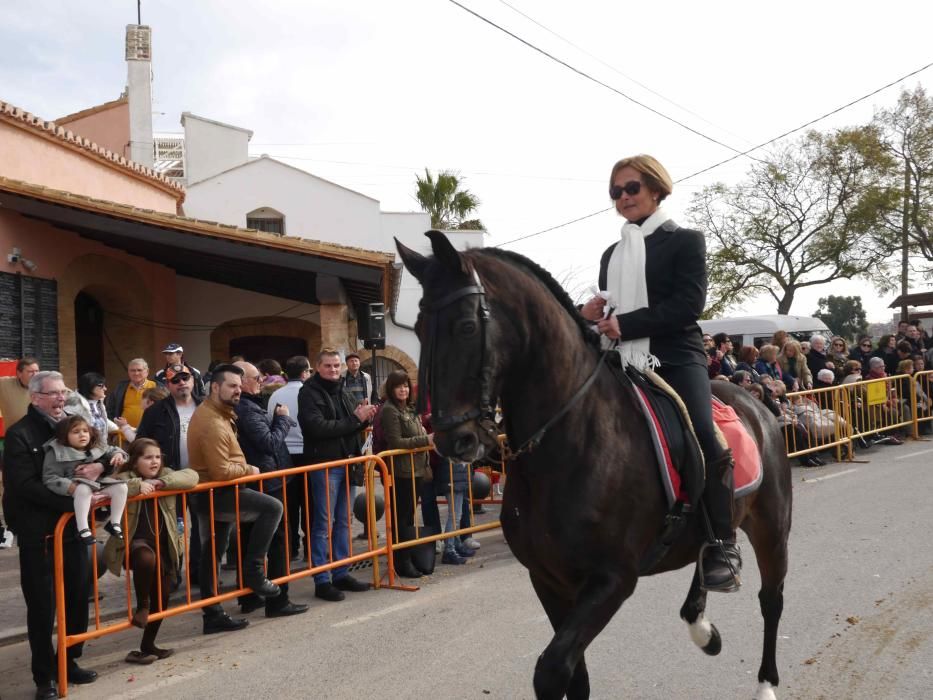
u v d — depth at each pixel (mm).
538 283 3227
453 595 6430
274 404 7695
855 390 12742
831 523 7980
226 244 13008
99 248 15039
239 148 24719
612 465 3139
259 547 5832
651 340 3607
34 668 4574
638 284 3523
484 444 2809
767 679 4102
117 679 4887
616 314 3508
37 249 13227
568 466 3107
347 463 6621
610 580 3049
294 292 17953
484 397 2816
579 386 3191
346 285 15312
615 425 3232
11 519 4680
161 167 30375
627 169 3691
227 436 5773
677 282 3500
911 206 32562
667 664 4652
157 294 17234
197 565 6891
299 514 7379
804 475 11000
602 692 4297
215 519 5781
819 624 5207
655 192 3713
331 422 6738
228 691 4590
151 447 5402
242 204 22547
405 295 21000
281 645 5391
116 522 4945
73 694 4656
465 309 2830
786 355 12898
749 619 5355
